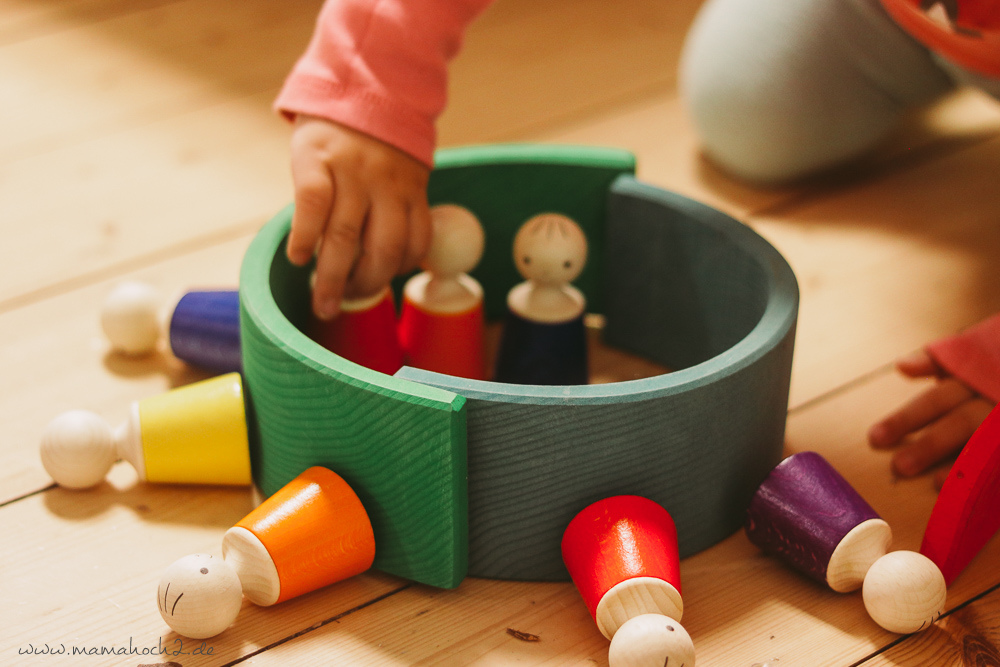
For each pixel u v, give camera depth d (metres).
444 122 1.40
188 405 0.79
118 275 1.09
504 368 0.92
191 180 1.28
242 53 1.58
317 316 0.88
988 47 0.86
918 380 0.96
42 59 1.53
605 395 0.67
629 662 0.61
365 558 0.71
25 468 0.83
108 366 0.96
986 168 1.32
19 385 0.93
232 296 0.92
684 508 0.74
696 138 1.34
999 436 0.67
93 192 1.24
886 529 0.70
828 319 1.04
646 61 1.59
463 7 0.86
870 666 0.66
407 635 0.69
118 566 0.74
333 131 0.80
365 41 0.81
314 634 0.68
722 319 0.91
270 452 0.77
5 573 0.73
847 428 0.90
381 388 0.67
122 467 0.84
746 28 1.23
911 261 1.14
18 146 1.33
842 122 1.23
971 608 0.71
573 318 0.90
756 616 0.71
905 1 0.88
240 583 0.68
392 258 0.82
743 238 0.87
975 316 1.05
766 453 0.78
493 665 0.66
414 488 0.69
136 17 1.67
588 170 0.97
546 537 0.72
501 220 1.00
